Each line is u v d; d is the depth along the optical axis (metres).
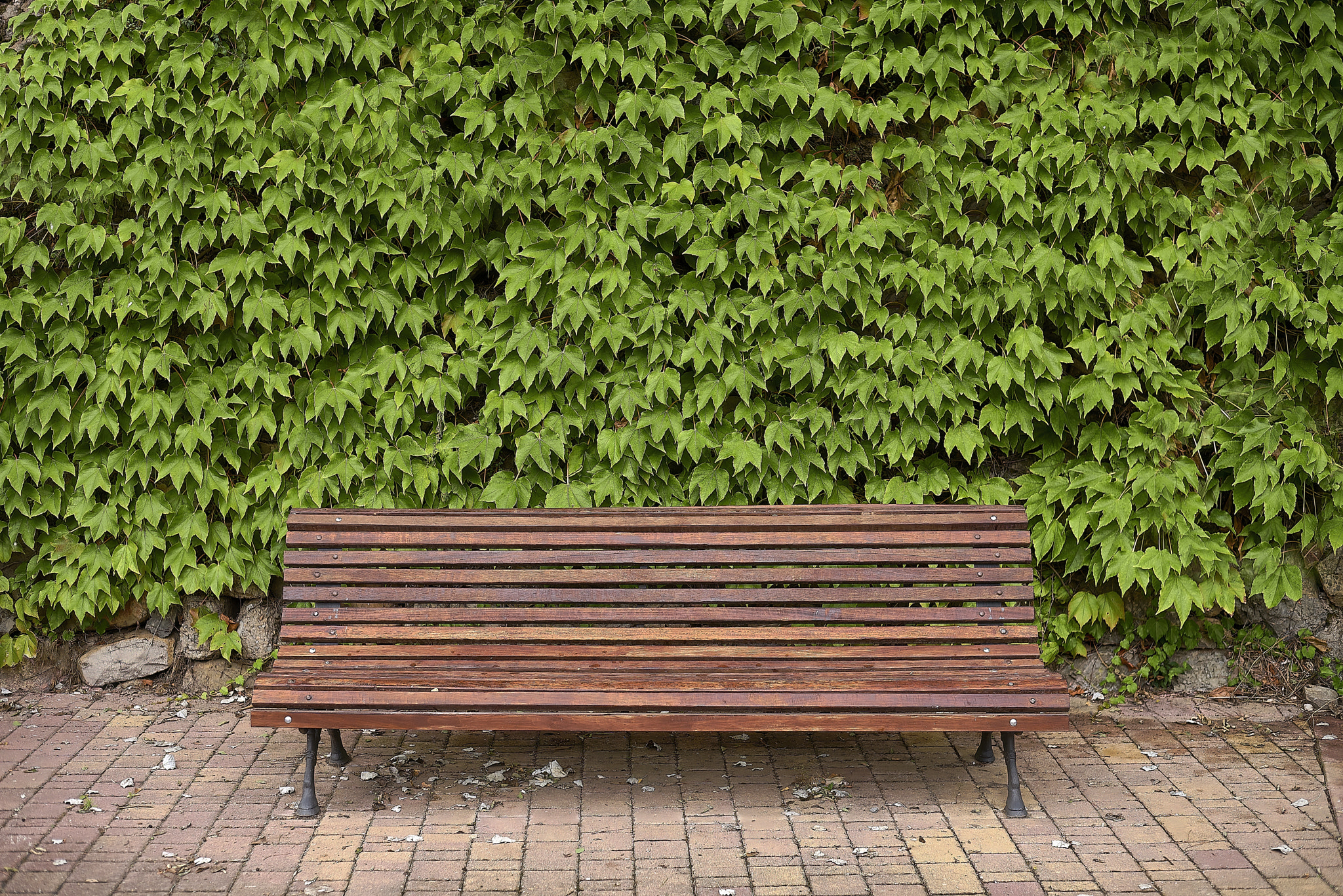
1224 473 4.36
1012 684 3.40
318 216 4.19
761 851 3.19
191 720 4.24
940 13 4.09
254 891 2.94
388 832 3.30
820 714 3.33
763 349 4.23
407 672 3.48
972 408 4.30
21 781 3.64
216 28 4.08
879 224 4.16
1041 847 3.22
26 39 4.16
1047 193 4.27
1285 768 3.81
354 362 4.32
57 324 4.29
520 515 3.76
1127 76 4.16
